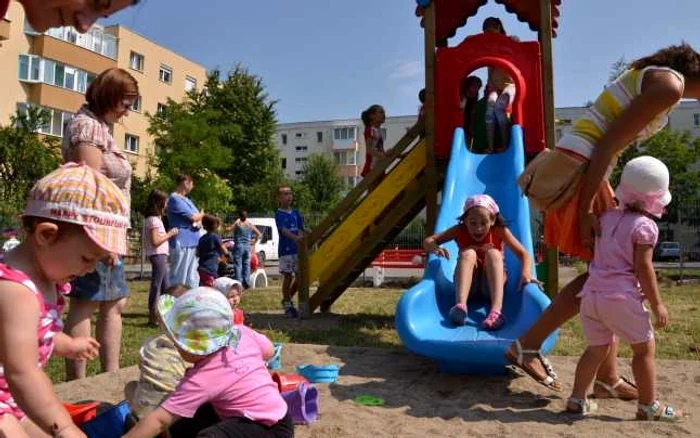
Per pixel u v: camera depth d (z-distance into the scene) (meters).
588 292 3.73
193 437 2.84
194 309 2.62
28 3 1.62
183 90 41.56
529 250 5.60
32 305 2.09
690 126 50.12
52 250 2.15
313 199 47.06
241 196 39.12
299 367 4.70
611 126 3.77
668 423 3.63
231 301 5.47
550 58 7.54
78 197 2.14
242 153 40.12
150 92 38.41
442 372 4.93
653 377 3.66
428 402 4.11
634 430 3.52
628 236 3.59
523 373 4.86
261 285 14.94
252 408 2.63
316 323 8.17
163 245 7.79
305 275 8.65
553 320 4.07
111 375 4.56
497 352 4.23
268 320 8.48
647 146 35.22
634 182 3.63
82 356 2.66
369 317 8.77
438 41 9.78
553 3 8.56
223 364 2.62
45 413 2.06
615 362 4.16
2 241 13.97
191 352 2.57
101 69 33.69
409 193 8.24
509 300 5.36
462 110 7.73
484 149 7.76
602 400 4.14
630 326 3.58
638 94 3.77
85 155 3.99
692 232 19.98
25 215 2.17
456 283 5.06
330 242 8.60
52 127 30.70
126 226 2.30
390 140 64.06
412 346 4.47
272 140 42.78
